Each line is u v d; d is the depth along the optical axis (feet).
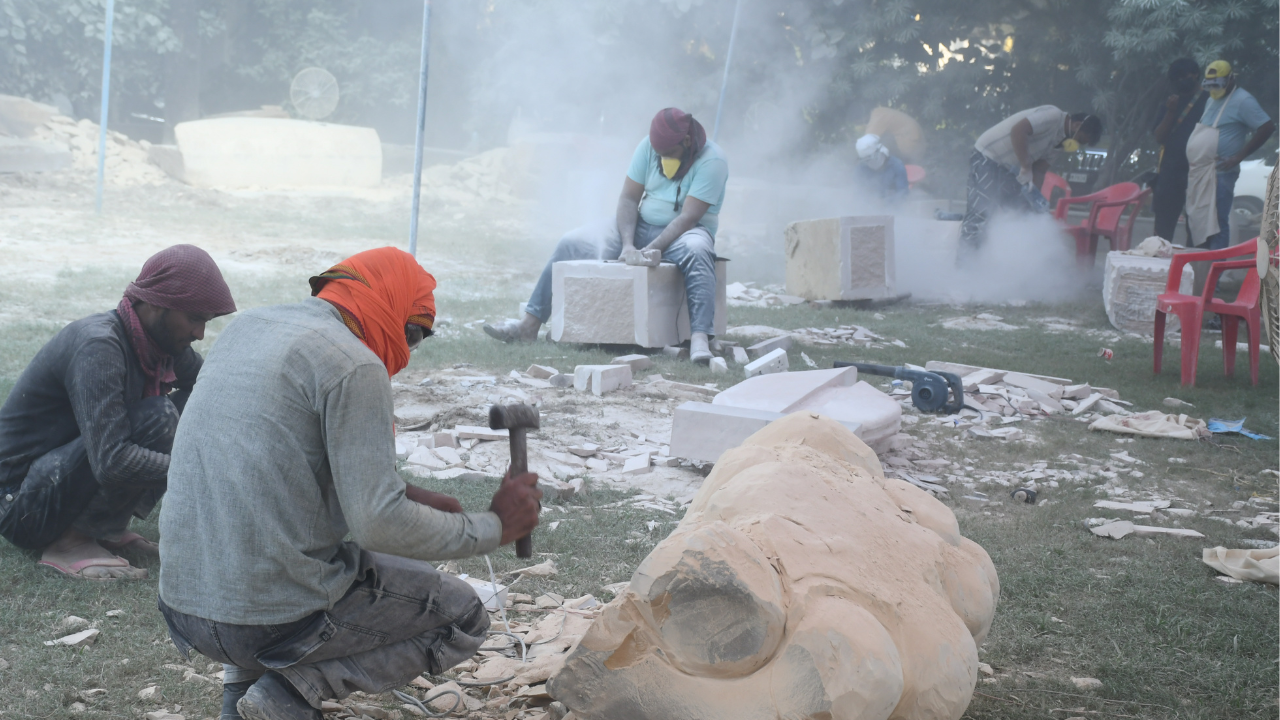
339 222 51.31
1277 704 9.49
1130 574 12.75
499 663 9.60
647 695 6.68
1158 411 21.71
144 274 10.57
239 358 6.70
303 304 6.93
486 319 29.25
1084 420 21.57
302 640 6.86
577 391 21.50
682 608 6.52
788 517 7.27
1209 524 14.96
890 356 27.25
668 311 25.94
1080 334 32.78
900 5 60.34
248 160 59.21
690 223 25.44
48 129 58.65
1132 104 58.75
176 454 6.81
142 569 11.35
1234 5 50.96
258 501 6.49
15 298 26.61
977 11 60.34
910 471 17.15
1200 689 9.84
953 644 6.91
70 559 11.21
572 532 13.35
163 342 10.78
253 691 7.04
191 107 69.56
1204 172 38.01
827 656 6.16
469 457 16.29
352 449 6.45
